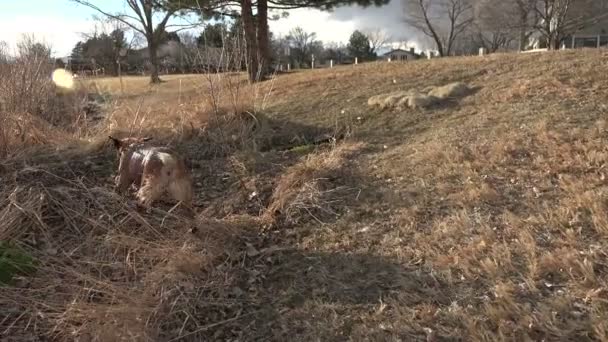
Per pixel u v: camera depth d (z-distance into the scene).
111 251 5.43
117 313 4.30
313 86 11.79
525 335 3.51
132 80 22.75
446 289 4.20
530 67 10.23
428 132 7.82
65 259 5.30
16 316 4.54
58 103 9.88
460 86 9.37
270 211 6.06
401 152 7.13
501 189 5.53
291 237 5.59
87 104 10.49
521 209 5.10
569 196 5.10
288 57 61.16
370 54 72.38
